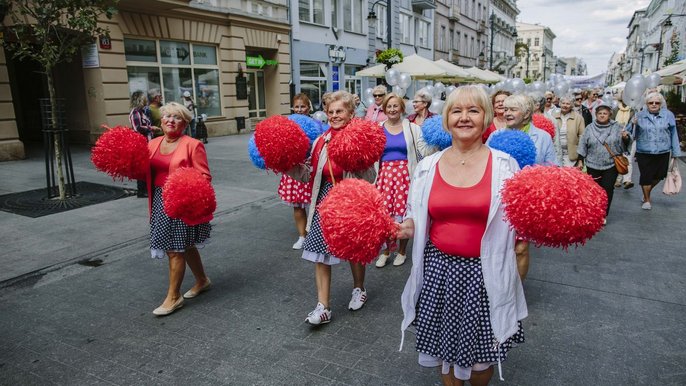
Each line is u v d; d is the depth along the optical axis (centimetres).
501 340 196
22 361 298
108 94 1217
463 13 3966
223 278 434
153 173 349
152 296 395
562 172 170
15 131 1061
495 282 196
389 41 1553
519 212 170
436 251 210
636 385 265
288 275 439
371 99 893
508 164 199
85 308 373
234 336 327
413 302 214
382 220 192
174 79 1441
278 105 1869
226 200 730
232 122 1666
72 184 748
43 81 1366
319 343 316
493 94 441
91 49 1193
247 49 1738
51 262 466
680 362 288
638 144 667
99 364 294
